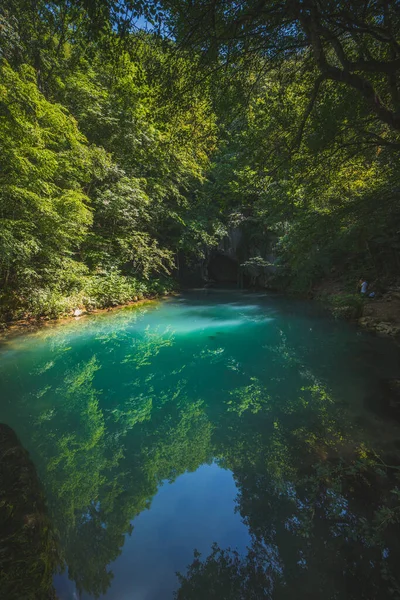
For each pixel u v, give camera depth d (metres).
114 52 3.67
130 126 12.76
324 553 2.24
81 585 2.04
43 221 9.34
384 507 2.53
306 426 4.07
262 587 2.05
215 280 24.66
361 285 11.58
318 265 14.27
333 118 4.51
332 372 5.87
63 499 2.99
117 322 10.57
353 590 1.96
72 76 10.87
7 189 7.78
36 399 5.23
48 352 7.47
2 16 5.52
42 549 1.97
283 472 3.22
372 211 6.77
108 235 14.29
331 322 10.04
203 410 4.82
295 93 4.77
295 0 2.71
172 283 18.80
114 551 2.37
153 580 2.13
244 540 2.45
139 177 15.32
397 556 2.13
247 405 4.88
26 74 7.24
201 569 2.21
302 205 7.18
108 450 3.87
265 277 19.39
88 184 13.23
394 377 5.36
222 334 9.18
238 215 18.23
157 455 3.75
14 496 2.38
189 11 3.12
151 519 2.73
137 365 6.79
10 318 9.77
